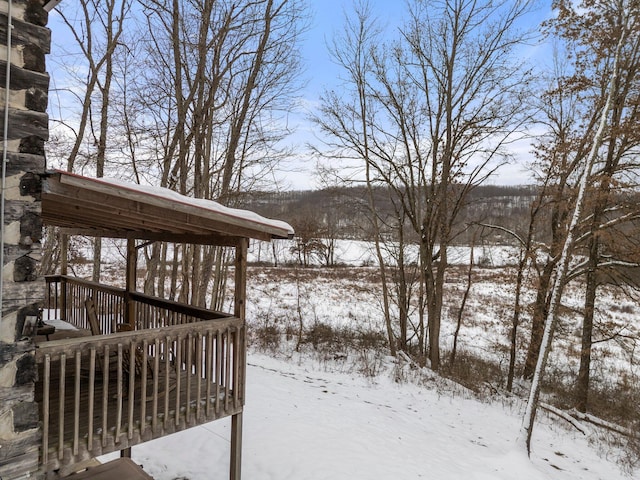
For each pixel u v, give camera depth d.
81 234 7.46
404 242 17.16
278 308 19.61
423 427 8.84
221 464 6.14
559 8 11.82
